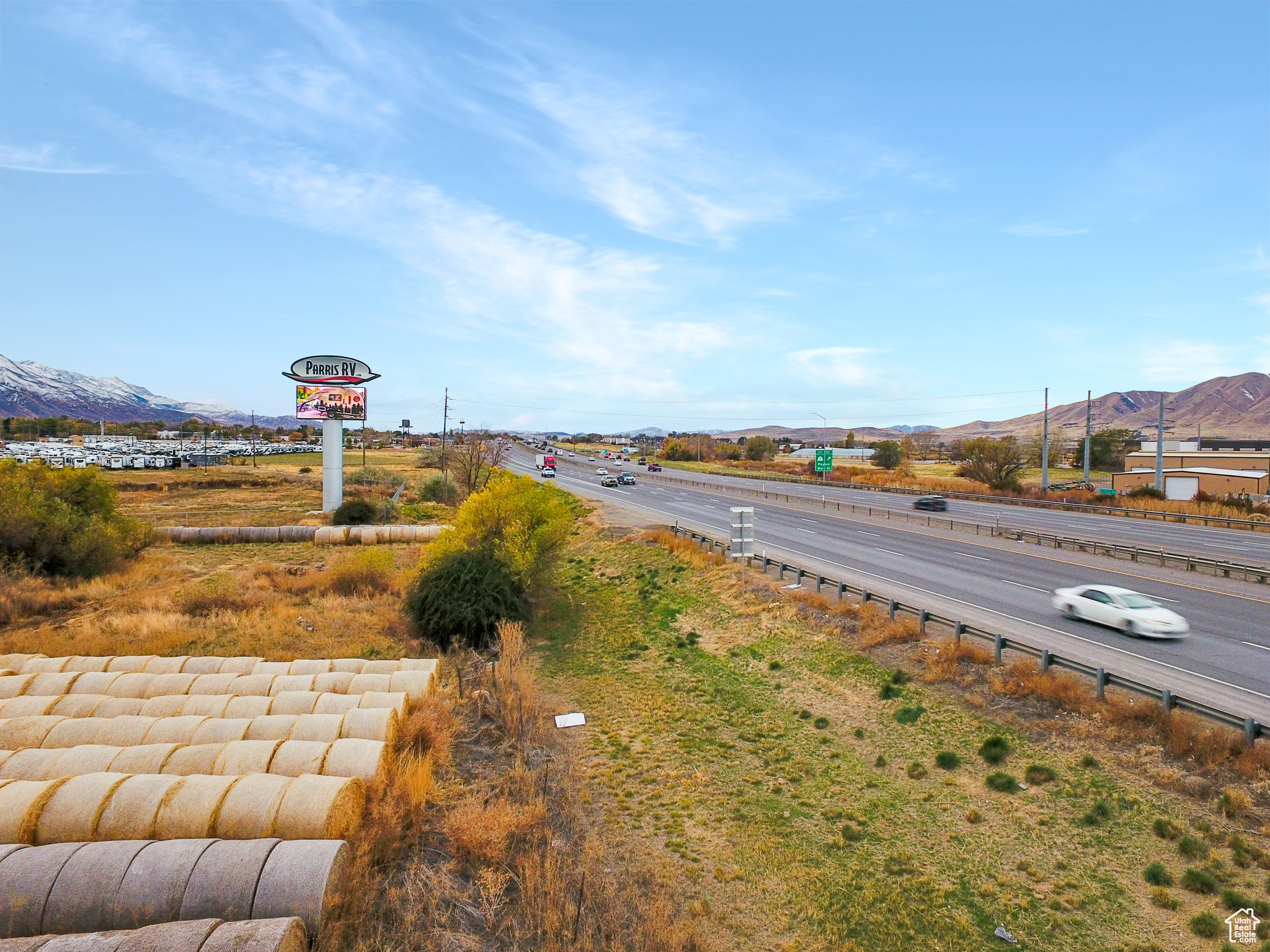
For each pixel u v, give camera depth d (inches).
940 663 684.7
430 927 373.4
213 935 309.7
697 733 666.2
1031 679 616.4
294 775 483.8
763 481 3548.2
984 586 1024.9
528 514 1210.0
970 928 384.5
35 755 482.6
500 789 537.3
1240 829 423.2
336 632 1003.3
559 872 425.1
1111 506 2059.5
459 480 3125.0
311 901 347.3
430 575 1050.7
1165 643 730.8
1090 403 2623.0
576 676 861.2
